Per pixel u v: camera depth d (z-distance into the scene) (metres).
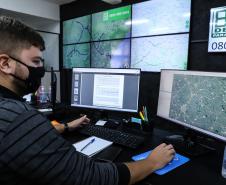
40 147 0.55
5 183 0.54
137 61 2.84
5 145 0.51
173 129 1.47
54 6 3.82
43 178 0.55
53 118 1.73
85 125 1.48
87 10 3.44
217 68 2.12
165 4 2.47
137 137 1.23
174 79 1.27
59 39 4.00
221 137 0.96
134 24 2.82
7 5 3.21
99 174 0.64
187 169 0.92
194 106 1.12
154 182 0.80
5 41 0.62
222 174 0.87
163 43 2.54
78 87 1.71
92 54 3.44
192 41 2.29
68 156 0.60
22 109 0.57
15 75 0.66
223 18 1.99
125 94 1.54
